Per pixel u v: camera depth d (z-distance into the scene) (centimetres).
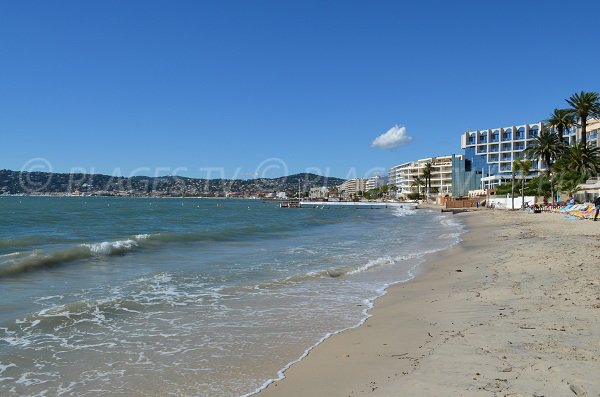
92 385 641
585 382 542
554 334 745
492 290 1165
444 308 1015
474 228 4006
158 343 834
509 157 13488
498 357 647
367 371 650
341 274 1600
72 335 875
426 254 2166
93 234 3288
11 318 973
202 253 2219
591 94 6688
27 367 709
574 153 6769
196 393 608
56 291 1262
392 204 16838
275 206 16362
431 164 18400
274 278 1523
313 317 1021
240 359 743
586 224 3544
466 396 521
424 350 718
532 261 1625
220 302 1170
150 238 2716
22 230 3634
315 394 584
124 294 1239
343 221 5903
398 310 1052
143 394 609
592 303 948
